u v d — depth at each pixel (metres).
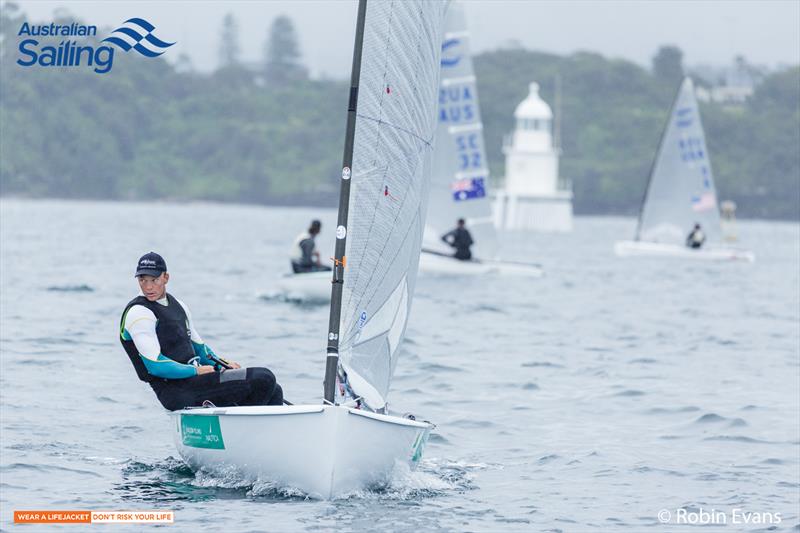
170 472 34.38
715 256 172.88
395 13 33.88
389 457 32.31
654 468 37.38
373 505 31.39
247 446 32.00
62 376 51.38
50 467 34.56
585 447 40.53
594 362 62.19
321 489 31.27
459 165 119.19
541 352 65.88
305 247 90.81
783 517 31.56
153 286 34.12
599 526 30.50
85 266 128.12
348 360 33.44
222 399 33.91
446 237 118.12
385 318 34.59
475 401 49.38
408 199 34.75
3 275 110.75
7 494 31.52
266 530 28.59
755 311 96.88
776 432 43.53
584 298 105.00
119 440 38.81
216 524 29.02
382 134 33.78
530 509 31.98
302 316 80.56
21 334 65.69
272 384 34.19
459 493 33.50
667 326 82.94
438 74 36.44
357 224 33.34
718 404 49.25
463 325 78.88
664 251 174.00
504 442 41.31
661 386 54.16
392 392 51.16
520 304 96.31
